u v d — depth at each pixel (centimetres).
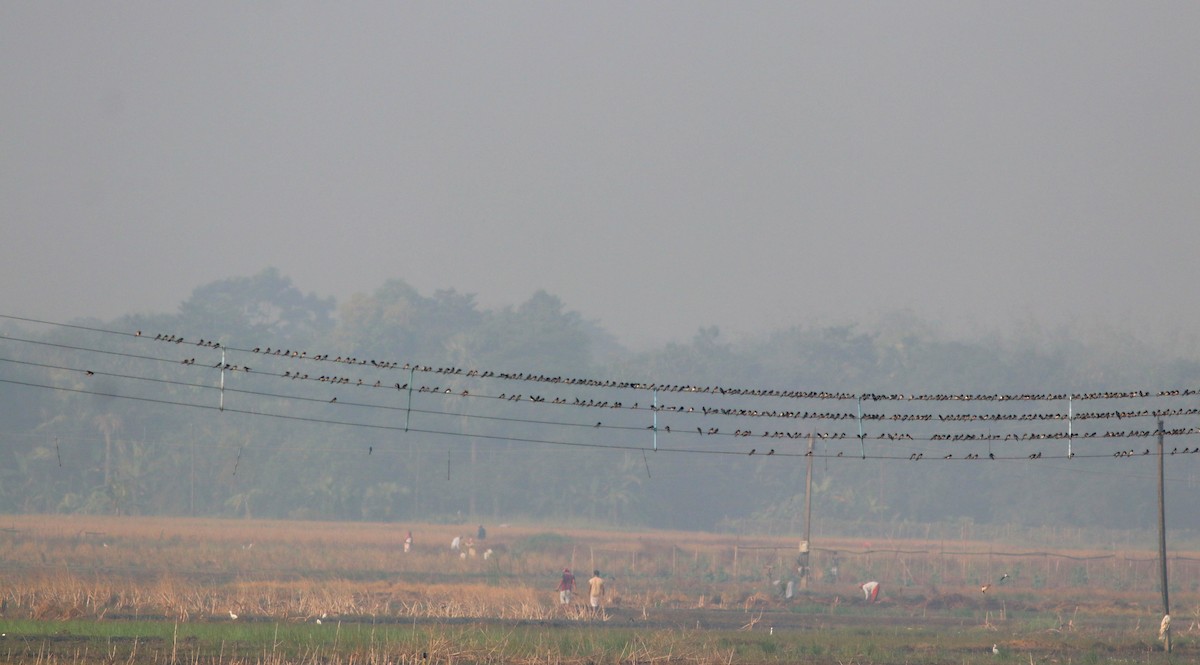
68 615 13200
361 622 13575
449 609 14925
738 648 12050
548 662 10662
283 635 11650
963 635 14100
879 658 11738
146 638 11325
